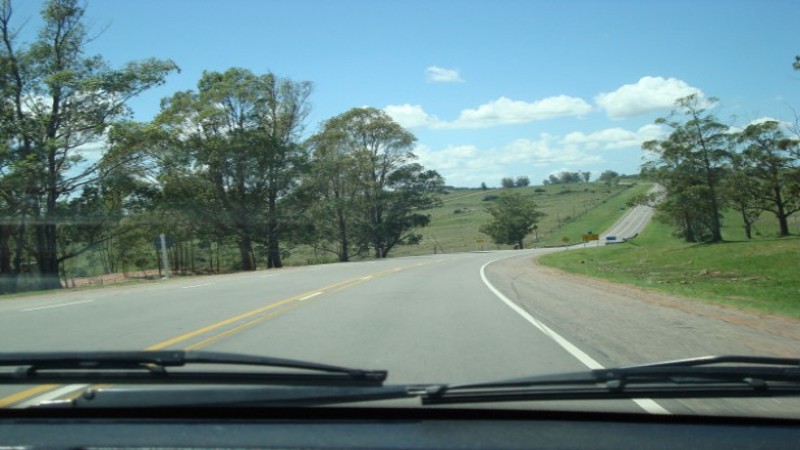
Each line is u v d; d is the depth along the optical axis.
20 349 10.14
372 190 72.00
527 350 9.12
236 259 69.06
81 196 43.88
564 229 124.06
